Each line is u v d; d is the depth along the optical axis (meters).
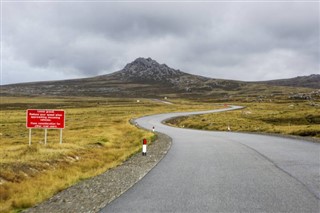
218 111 96.31
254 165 15.27
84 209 8.94
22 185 12.39
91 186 12.03
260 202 8.93
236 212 8.08
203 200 9.26
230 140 28.67
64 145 24.31
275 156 18.09
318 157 17.55
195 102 182.75
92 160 19.55
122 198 9.70
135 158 19.77
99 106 145.62
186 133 39.38
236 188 10.70
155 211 8.30
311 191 10.10
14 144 29.33
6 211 9.36
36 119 24.59
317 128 35.84
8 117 86.50
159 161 17.19
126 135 41.34
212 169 14.42
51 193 11.38
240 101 184.25
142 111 107.56
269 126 48.66
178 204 8.89
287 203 8.78
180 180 12.16
